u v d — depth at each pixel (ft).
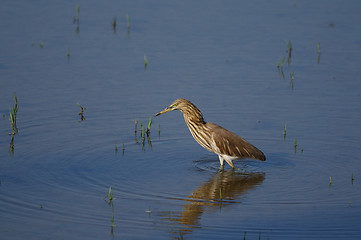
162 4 91.86
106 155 46.88
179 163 46.16
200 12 87.51
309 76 65.21
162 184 41.81
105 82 62.44
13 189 39.88
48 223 35.24
